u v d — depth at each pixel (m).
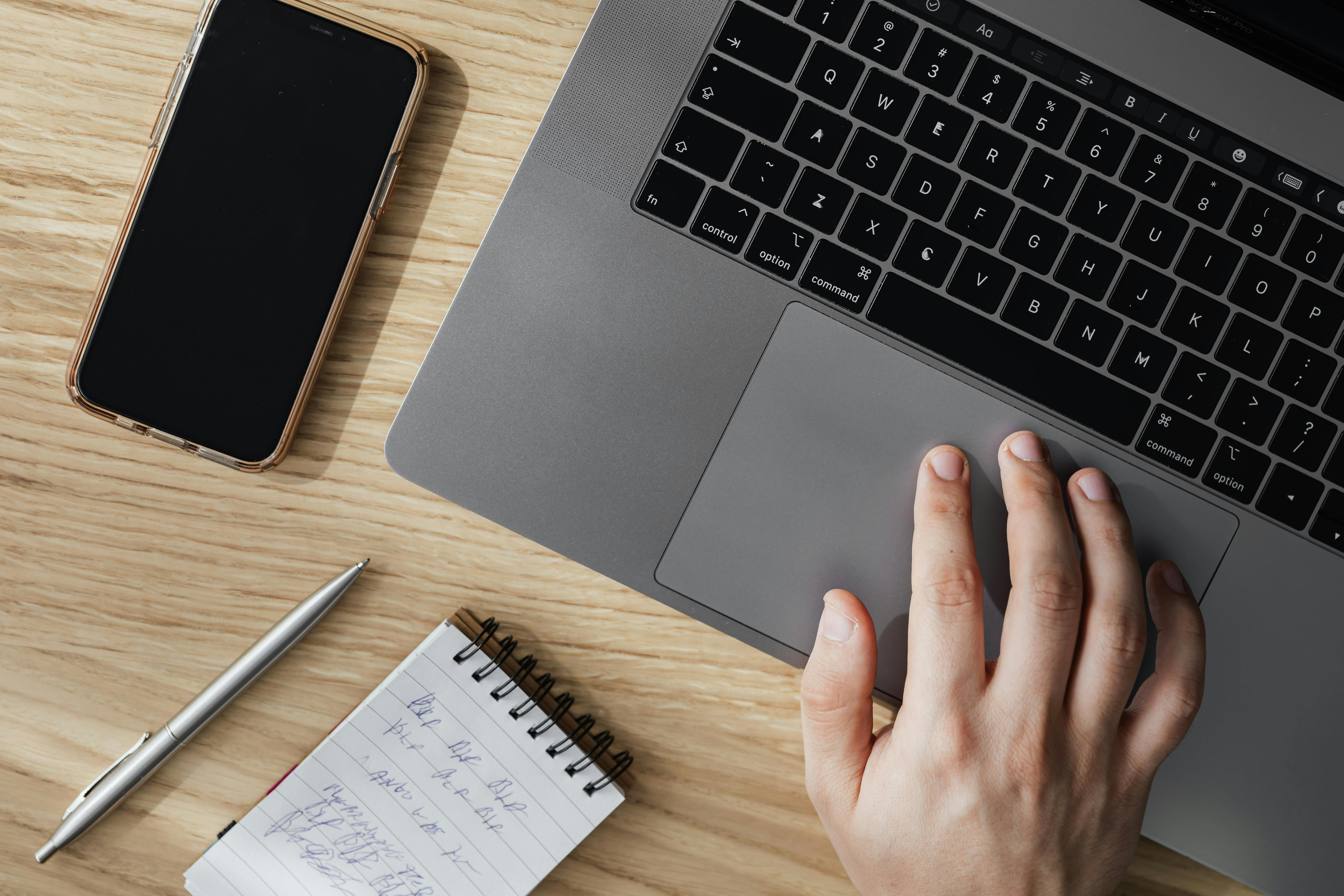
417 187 0.61
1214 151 0.56
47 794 0.61
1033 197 0.56
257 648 0.58
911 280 0.56
